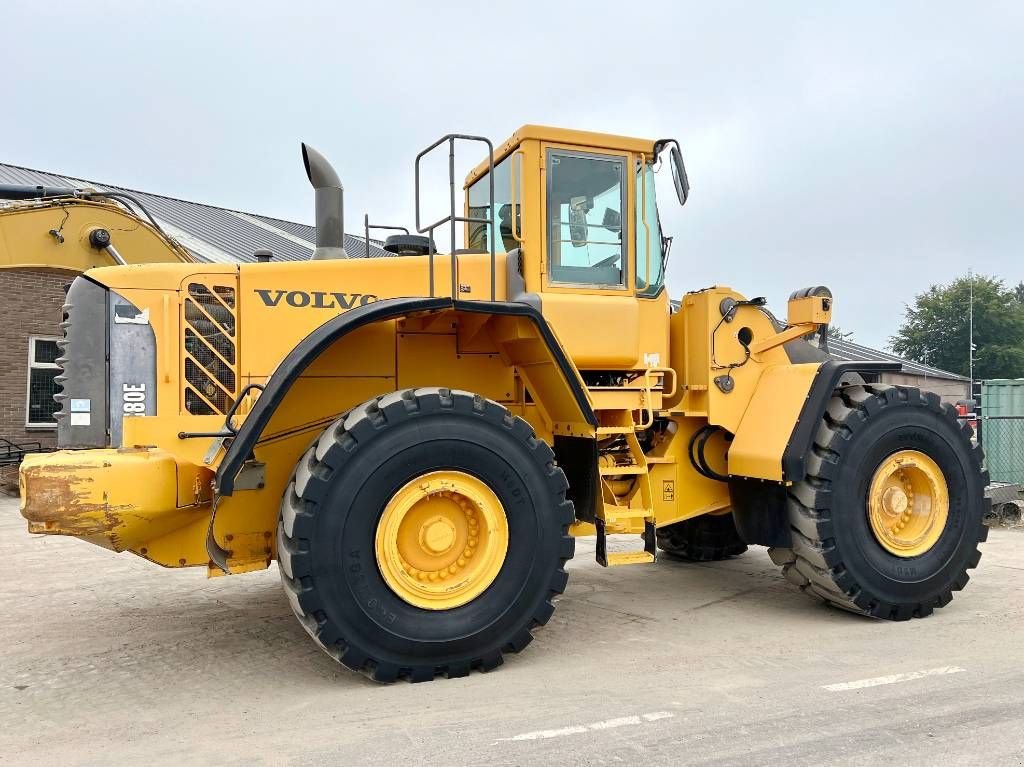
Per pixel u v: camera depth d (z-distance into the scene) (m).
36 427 12.81
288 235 19.33
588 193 4.80
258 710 3.42
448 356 4.59
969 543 5.00
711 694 3.53
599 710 3.34
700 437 5.29
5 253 5.43
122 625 4.87
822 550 4.64
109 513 3.48
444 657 3.72
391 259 4.52
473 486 3.82
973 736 3.04
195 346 4.17
